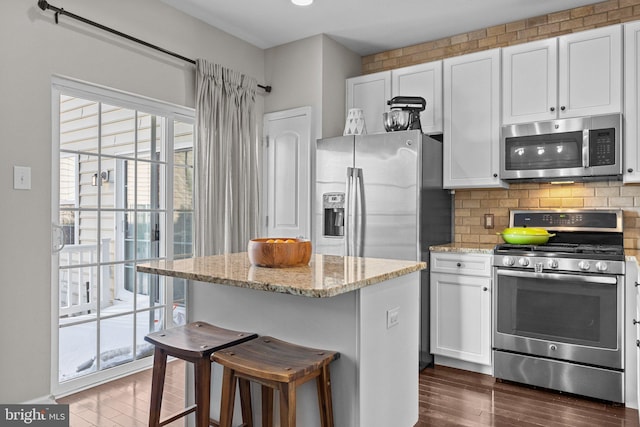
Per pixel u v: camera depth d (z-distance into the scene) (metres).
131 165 3.07
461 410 2.55
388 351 1.89
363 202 3.35
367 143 3.36
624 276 2.59
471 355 3.12
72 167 2.72
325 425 1.64
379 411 1.82
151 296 3.21
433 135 3.60
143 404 2.57
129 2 2.94
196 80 3.36
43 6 2.44
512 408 2.58
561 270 2.75
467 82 3.37
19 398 2.39
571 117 2.99
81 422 2.34
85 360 2.81
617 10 3.15
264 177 4.07
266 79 4.09
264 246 1.92
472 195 3.68
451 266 3.21
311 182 3.78
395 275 1.84
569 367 2.74
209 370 1.74
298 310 1.83
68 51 2.60
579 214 3.19
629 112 2.81
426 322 3.26
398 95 3.70
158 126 3.24
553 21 3.38
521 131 3.12
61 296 2.68
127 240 3.05
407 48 4.04
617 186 3.14
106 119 2.91
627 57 2.82
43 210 2.49
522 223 3.38
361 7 3.29
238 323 2.02
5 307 2.33
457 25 3.60
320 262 2.15
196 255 3.32
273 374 1.47
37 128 2.46
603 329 2.64
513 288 2.92
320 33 3.75
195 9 3.30
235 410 2.04
